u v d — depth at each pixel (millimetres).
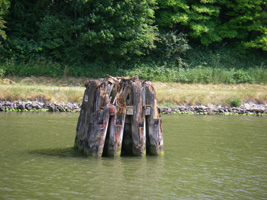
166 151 13602
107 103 12148
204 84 36750
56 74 33969
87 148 12461
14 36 36781
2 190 8914
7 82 30141
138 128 12367
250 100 29062
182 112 25828
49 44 35656
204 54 42625
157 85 34375
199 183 9945
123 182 9781
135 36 35531
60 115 22109
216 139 16172
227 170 11266
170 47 39312
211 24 42938
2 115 21062
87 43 34750
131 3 34656
